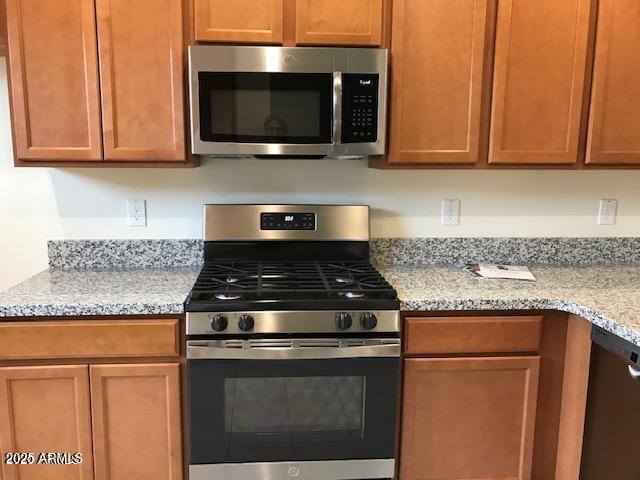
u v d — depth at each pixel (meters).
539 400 1.93
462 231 2.39
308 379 1.78
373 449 1.84
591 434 1.75
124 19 1.88
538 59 2.01
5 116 2.16
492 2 1.97
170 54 1.90
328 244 2.27
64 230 2.25
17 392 1.75
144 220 2.28
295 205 2.25
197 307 1.71
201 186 2.28
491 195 2.38
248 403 1.79
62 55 1.88
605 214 2.43
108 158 1.94
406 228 2.37
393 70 1.97
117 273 2.16
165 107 1.93
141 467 1.82
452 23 1.97
